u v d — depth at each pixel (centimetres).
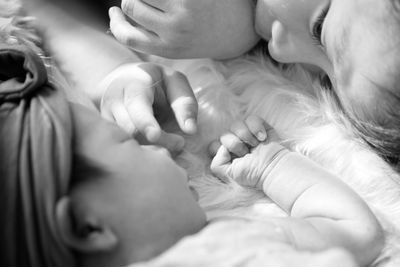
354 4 43
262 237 37
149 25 49
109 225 37
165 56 51
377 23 42
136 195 38
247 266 34
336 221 43
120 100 48
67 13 56
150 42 50
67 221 35
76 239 36
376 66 43
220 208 48
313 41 47
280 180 46
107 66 52
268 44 51
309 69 52
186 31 49
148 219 38
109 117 48
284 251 35
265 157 47
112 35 56
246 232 37
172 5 48
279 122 50
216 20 48
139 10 49
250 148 49
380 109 44
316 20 46
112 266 37
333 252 34
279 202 46
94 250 36
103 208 37
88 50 53
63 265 36
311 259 34
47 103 39
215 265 34
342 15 44
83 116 40
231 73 52
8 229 36
